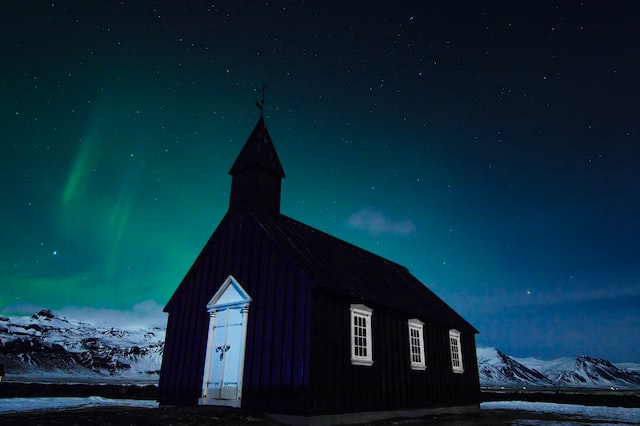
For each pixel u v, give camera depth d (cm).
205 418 1004
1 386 2230
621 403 2480
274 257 1348
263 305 1316
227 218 1596
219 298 1465
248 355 1291
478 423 1442
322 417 1134
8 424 754
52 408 1555
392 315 1617
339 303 1327
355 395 1282
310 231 1836
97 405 1756
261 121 1838
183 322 1586
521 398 3002
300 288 1239
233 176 1750
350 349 1316
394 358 1541
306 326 1179
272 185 1717
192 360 1469
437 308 2138
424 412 1634
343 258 1764
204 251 1627
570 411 2102
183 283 1658
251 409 1195
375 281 1753
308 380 1117
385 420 1378
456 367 1984
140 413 992
